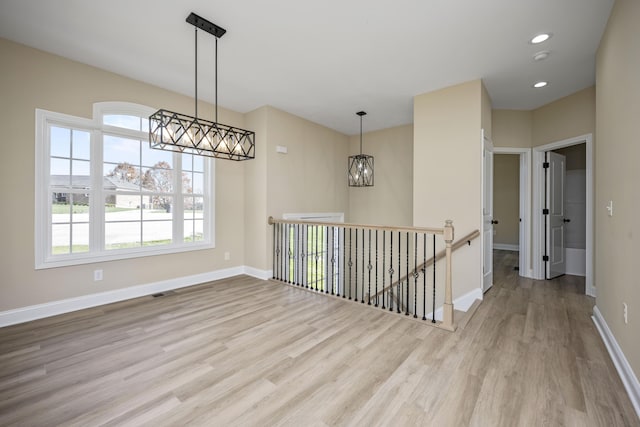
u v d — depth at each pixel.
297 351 2.18
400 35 2.54
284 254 4.41
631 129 1.84
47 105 2.83
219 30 2.46
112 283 3.27
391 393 1.71
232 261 4.45
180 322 2.71
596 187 2.71
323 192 5.28
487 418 1.51
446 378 1.85
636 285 1.72
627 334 1.85
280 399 1.66
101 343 2.30
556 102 4.02
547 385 1.77
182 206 3.94
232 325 2.64
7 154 2.63
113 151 3.31
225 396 1.68
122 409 1.57
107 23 2.39
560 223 4.56
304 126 4.89
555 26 2.39
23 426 1.45
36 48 2.76
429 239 3.73
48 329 2.55
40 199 2.79
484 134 3.52
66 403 1.62
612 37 2.18
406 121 5.04
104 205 3.23
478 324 2.68
